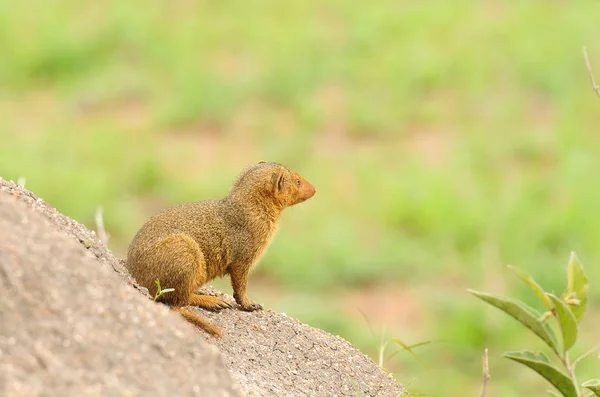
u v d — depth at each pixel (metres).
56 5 29.73
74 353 3.83
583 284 5.35
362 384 5.81
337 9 30.77
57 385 3.69
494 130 21.56
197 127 22.03
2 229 4.07
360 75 25.11
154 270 5.82
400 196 18.02
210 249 6.24
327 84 24.73
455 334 12.85
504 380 12.13
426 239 16.77
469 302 13.88
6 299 3.86
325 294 14.81
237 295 6.44
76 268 4.09
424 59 25.66
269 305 13.66
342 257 15.49
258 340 5.82
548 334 5.22
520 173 19.59
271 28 28.83
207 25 29.09
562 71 24.36
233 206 6.46
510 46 26.58
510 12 29.48
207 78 24.28
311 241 16.31
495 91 23.95
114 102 23.36
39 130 20.97
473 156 20.06
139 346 3.98
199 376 3.99
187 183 18.38
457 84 24.56
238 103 23.48
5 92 23.64
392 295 14.73
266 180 6.59
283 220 17.31
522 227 16.64
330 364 5.87
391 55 26.31
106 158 19.36
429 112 22.70
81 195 17.08
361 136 21.78
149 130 21.72
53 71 25.11
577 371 12.16
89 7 29.98
